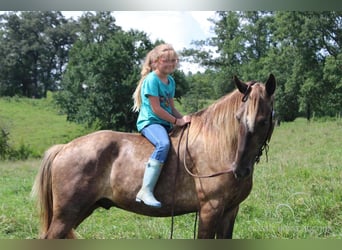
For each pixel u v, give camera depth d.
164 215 4.05
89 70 23.80
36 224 5.82
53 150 4.20
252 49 23.69
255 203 6.61
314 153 10.53
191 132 4.00
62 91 24.81
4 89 30.02
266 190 7.24
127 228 5.83
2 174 10.92
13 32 31.02
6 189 8.52
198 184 3.86
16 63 30.84
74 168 4.00
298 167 8.80
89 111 23.25
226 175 3.77
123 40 24.20
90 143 4.08
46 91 31.36
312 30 19.09
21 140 19.20
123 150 4.03
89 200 4.02
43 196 4.15
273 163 9.51
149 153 3.97
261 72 21.86
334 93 18.42
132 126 23.28
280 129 14.55
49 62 31.75
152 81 3.99
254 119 3.53
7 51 30.73
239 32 23.83
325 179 7.81
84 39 28.88
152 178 3.83
